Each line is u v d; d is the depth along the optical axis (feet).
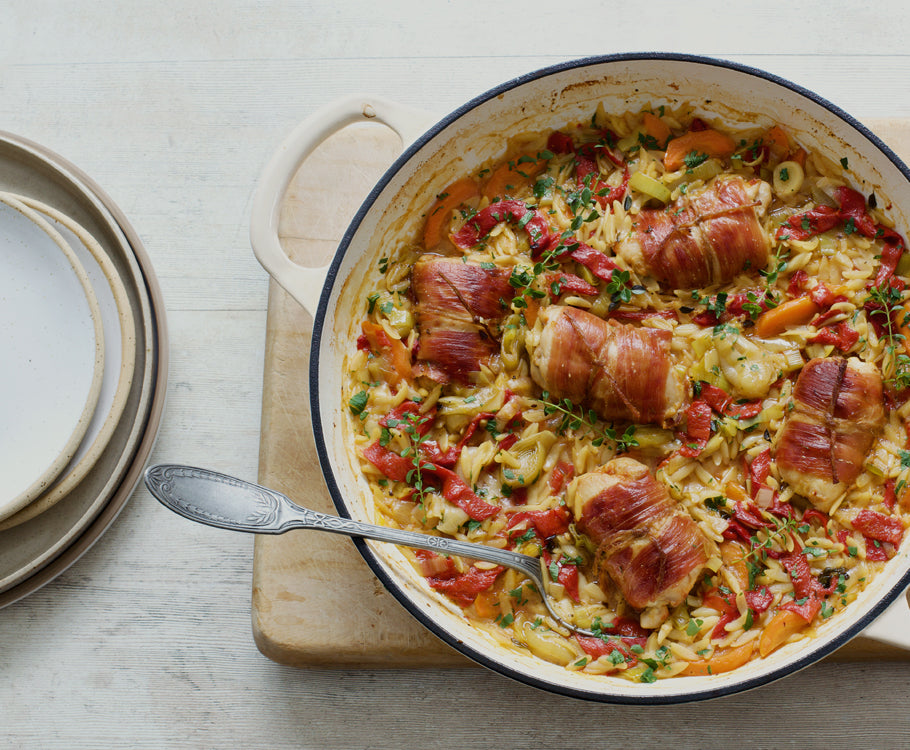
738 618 2.05
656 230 2.11
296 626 2.15
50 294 2.20
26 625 2.25
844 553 2.06
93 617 2.25
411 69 2.36
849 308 2.11
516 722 2.20
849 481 2.04
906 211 2.09
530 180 2.23
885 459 2.08
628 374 2.02
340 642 2.15
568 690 1.91
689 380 2.10
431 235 2.21
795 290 2.14
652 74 2.10
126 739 2.22
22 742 2.22
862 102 2.32
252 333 2.32
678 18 2.35
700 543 2.01
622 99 2.15
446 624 2.02
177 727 2.22
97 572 2.26
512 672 1.91
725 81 2.09
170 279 2.33
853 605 2.03
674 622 2.06
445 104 2.35
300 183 2.28
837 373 2.03
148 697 2.23
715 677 2.00
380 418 2.13
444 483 2.12
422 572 2.10
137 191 2.36
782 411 2.10
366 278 2.15
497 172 2.22
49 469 2.09
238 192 2.36
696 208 2.12
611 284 2.11
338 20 2.38
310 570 2.17
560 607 2.07
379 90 2.36
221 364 2.31
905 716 2.16
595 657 2.04
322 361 2.04
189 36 2.39
